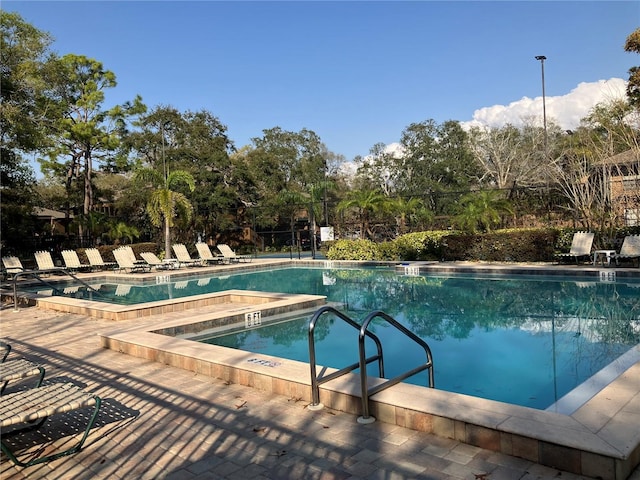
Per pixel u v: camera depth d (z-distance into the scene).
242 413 3.65
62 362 5.50
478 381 4.91
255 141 40.12
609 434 2.61
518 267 12.00
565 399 3.88
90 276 15.63
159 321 7.88
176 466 2.87
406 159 36.72
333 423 3.37
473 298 9.63
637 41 14.85
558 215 17.28
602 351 5.67
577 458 2.51
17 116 15.70
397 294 10.54
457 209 19.61
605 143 15.06
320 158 38.81
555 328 6.95
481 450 2.85
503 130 34.94
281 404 3.80
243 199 28.52
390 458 2.81
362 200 20.39
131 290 13.38
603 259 12.58
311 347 3.67
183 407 3.85
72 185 26.58
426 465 2.70
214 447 3.10
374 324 7.77
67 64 22.78
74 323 8.07
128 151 26.30
